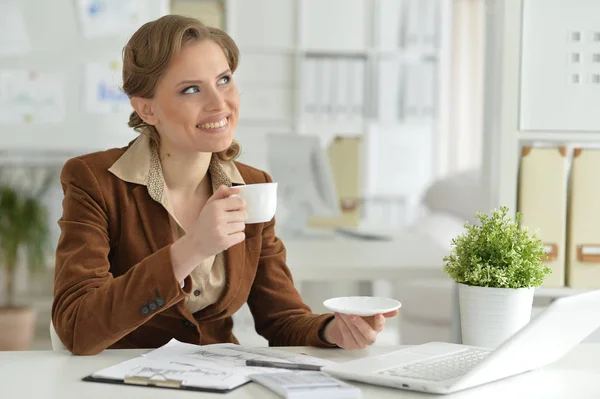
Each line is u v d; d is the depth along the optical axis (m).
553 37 2.01
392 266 2.37
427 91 5.94
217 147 1.39
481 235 1.40
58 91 4.15
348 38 5.84
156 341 1.51
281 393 1.05
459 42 6.11
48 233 4.08
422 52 5.90
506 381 1.16
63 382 1.13
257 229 1.58
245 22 5.71
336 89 5.80
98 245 1.42
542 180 1.96
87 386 1.10
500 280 1.35
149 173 1.48
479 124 6.16
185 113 1.37
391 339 4.07
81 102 4.17
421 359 1.23
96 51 4.16
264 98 5.78
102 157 1.51
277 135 3.33
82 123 4.17
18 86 4.12
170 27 1.38
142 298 1.25
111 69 4.17
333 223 3.60
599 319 1.27
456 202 4.54
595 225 1.97
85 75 4.16
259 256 1.63
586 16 2.02
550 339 1.17
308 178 3.34
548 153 1.96
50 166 4.18
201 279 1.50
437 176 6.03
